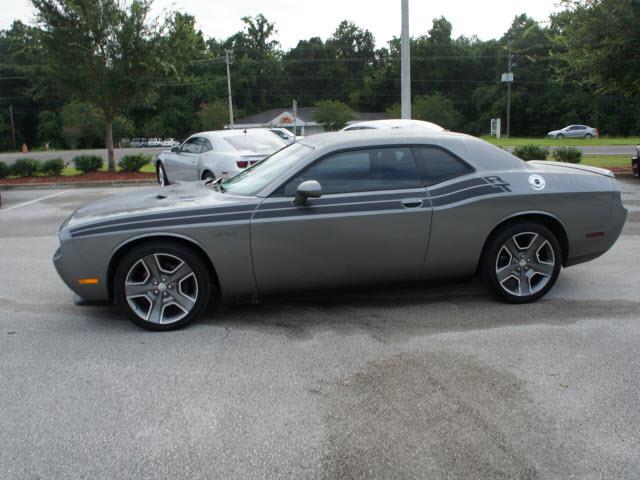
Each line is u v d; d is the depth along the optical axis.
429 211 4.61
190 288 4.55
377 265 4.66
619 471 2.61
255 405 3.27
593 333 4.27
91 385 3.57
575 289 5.41
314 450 2.81
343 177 4.61
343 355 3.96
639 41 15.45
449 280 4.92
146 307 4.54
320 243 4.52
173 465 2.71
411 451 2.79
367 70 97.88
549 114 73.50
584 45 16.30
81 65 18.58
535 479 2.56
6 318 4.92
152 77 19.12
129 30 18.25
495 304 5.00
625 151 27.31
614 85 17.23
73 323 4.77
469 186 4.72
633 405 3.20
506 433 2.94
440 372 3.66
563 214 4.89
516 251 4.89
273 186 4.54
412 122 13.59
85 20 17.88
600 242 5.07
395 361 3.85
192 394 3.43
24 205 12.84
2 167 18.67
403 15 15.50
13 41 18.92
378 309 4.94
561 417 3.08
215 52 89.75
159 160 13.18
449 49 91.69
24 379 3.68
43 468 2.71
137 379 3.65
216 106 67.81
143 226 4.37
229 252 4.44
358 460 2.72
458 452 2.78
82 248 4.36
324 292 4.72
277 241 4.46
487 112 79.56
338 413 3.16
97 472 2.67
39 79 19.38
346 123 67.31
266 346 4.16
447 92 90.69
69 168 23.70
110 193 14.73
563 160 17.33
